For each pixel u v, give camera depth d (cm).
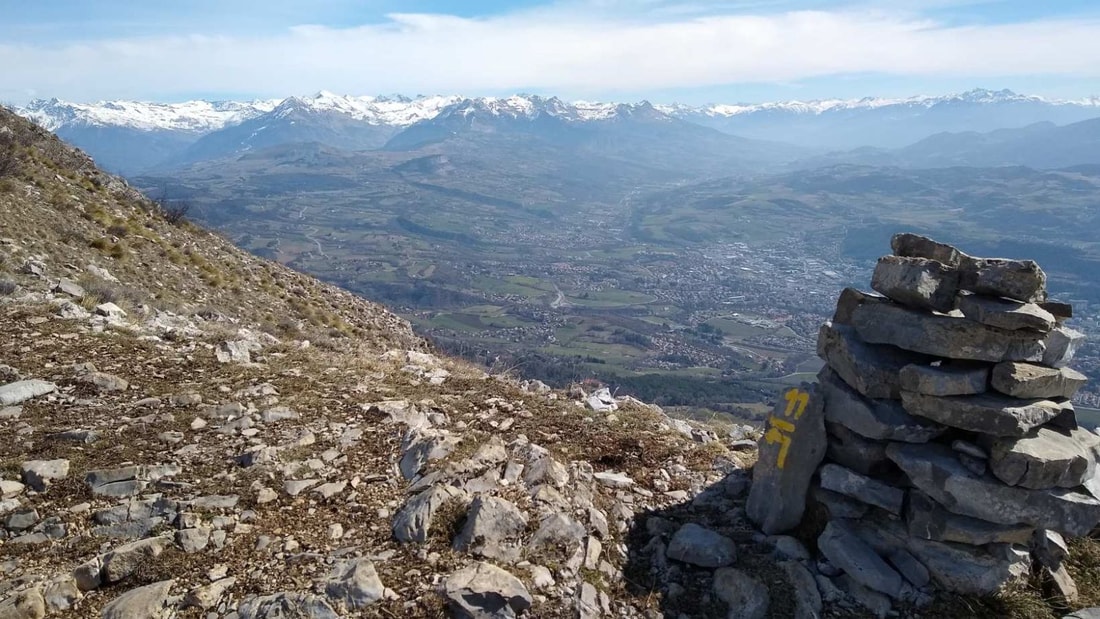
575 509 748
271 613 536
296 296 2756
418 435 866
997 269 669
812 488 757
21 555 609
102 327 1269
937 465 659
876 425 696
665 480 885
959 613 641
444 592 576
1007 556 664
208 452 814
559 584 625
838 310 813
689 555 696
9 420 852
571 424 1034
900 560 683
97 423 869
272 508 703
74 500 689
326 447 853
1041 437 660
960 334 666
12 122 3044
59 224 2066
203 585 573
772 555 712
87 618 536
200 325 1593
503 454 836
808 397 749
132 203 2964
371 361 1363
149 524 655
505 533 669
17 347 1095
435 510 688
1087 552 738
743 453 1045
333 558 625
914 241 782
